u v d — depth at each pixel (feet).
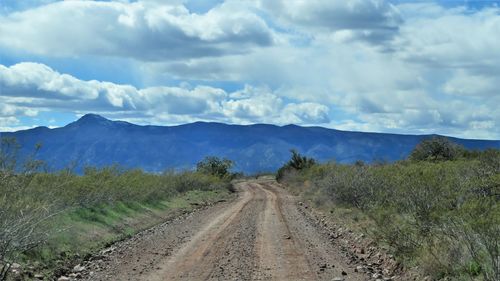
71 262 43.11
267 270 40.68
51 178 56.59
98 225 61.11
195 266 42.50
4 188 41.06
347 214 78.33
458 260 33.37
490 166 56.54
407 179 48.47
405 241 41.42
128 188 83.41
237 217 88.22
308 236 62.08
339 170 102.32
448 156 112.98
